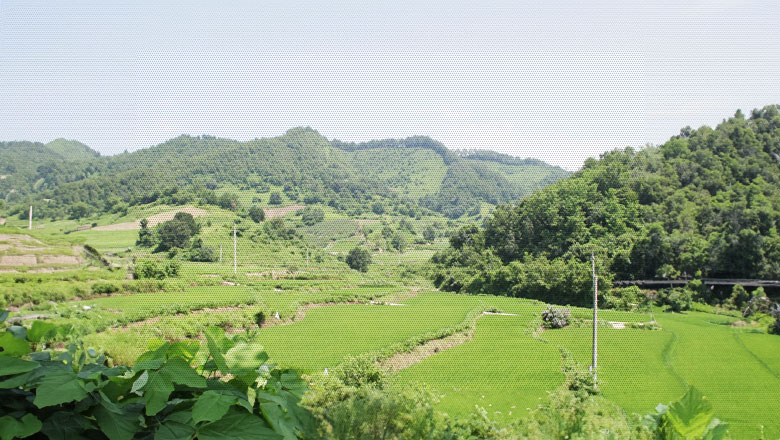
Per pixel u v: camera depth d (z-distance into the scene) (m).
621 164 48.22
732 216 52.22
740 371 27.08
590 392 20.55
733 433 18.47
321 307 39.22
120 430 2.64
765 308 42.41
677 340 33.78
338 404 3.54
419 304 40.22
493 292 44.84
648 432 4.66
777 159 64.62
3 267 33.44
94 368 2.94
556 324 36.84
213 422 2.69
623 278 44.88
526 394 19.56
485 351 27.73
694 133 68.62
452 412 15.98
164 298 32.84
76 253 39.09
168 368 2.77
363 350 24.52
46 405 2.44
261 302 33.22
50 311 21.06
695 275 47.34
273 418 2.79
